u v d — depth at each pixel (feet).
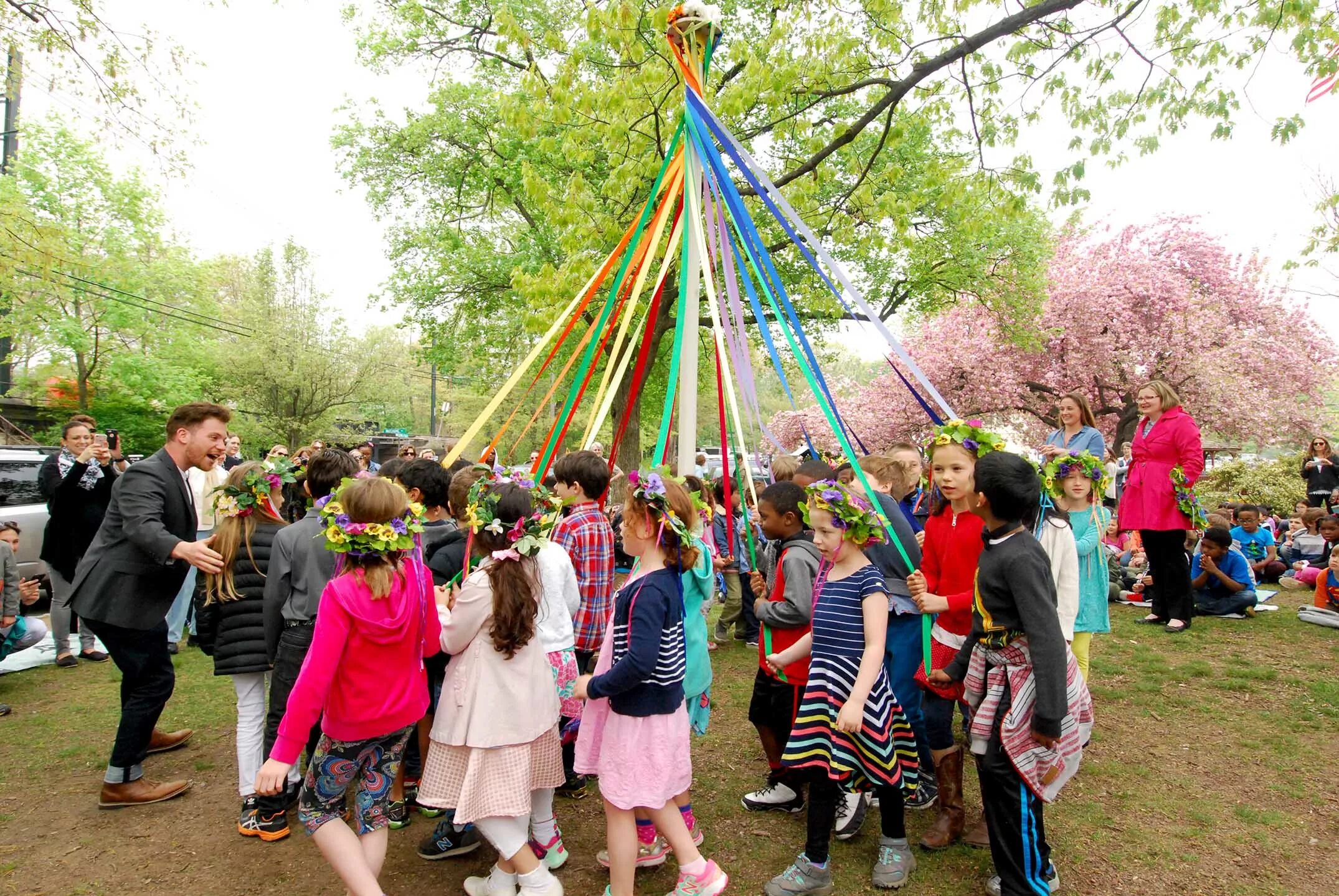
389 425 104.12
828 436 58.54
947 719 8.78
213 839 9.25
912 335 54.03
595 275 12.65
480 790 7.29
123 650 9.92
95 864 8.66
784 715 9.45
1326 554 22.71
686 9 12.71
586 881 8.27
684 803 8.47
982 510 7.41
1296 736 11.23
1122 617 18.35
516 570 7.63
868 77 19.26
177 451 10.19
